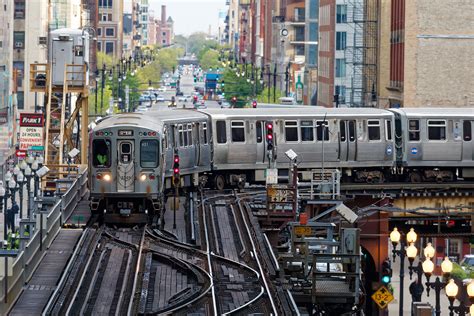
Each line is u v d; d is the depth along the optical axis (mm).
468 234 121188
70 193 104750
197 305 71438
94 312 68625
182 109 128000
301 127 130250
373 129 132125
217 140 126375
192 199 111438
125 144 103812
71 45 159375
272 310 70375
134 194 103688
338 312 79188
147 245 90312
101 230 95875
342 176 133250
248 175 130625
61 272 79250
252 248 88562
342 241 80125
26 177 139500
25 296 72750
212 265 83438
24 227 86750
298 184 110188
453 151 133125
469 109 135875
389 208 107188
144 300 71250
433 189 129750
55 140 159125
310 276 80562
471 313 75938
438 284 84438
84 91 158250
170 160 117000
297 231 82750
